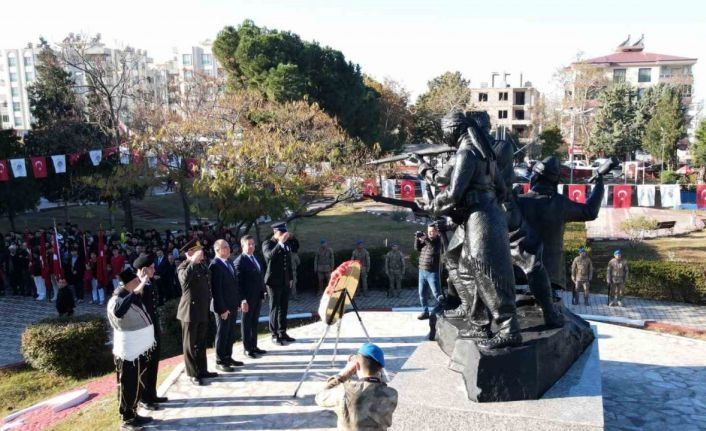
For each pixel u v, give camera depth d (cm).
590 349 648
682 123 4972
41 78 3641
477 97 7669
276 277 940
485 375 512
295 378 791
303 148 1878
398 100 5262
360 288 1814
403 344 923
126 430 651
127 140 2238
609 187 1898
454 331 614
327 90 3469
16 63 8012
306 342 955
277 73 3123
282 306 952
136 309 669
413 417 514
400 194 2106
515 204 626
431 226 1109
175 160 2069
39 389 1059
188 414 688
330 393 412
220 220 1880
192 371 778
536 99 6944
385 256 1773
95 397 889
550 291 598
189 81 3362
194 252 780
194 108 2478
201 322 777
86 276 1839
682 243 2459
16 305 1825
